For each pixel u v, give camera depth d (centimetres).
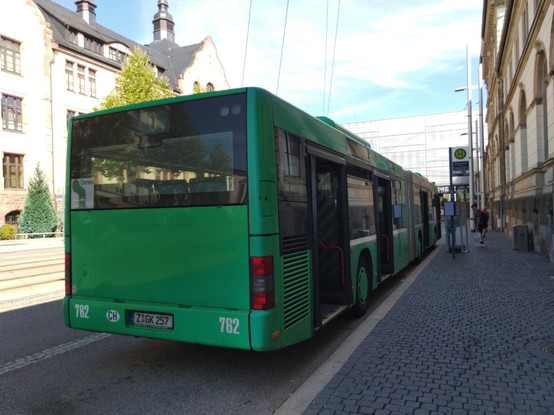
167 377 459
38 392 425
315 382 437
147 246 452
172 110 450
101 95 3738
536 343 537
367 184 756
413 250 1200
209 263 421
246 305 404
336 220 625
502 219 2909
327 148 560
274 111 436
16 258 1730
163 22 5353
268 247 407
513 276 1030
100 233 479
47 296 888
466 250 1669
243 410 381
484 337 565
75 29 3581
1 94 2994
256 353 533
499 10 3142
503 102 2789
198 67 4781
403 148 7112
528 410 364
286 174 448
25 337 614
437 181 6938
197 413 376
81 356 531
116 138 479
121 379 455
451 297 812
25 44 3161
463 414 359
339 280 620
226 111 425
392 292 902
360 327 638
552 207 1264
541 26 1455
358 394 399
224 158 421
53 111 3356
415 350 520
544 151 1545
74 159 504
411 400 385
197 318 418
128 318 459
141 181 459
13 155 3089
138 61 2605
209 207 423
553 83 1296
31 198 3027
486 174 4900
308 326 475
